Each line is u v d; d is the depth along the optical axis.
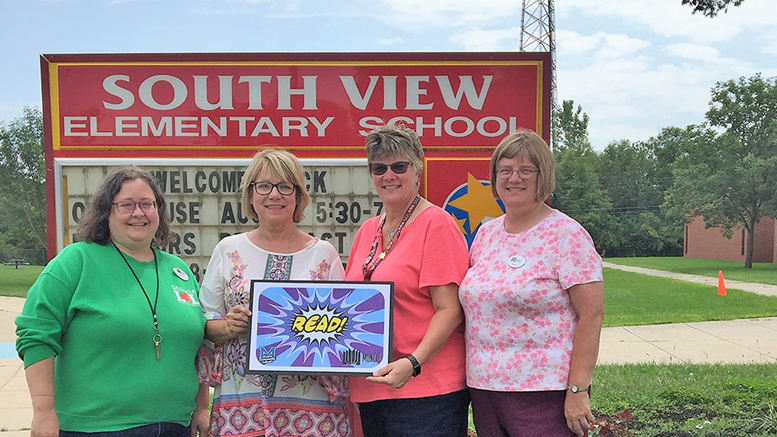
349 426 3.09
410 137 2.98
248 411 2.96
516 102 5.37
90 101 5.41
